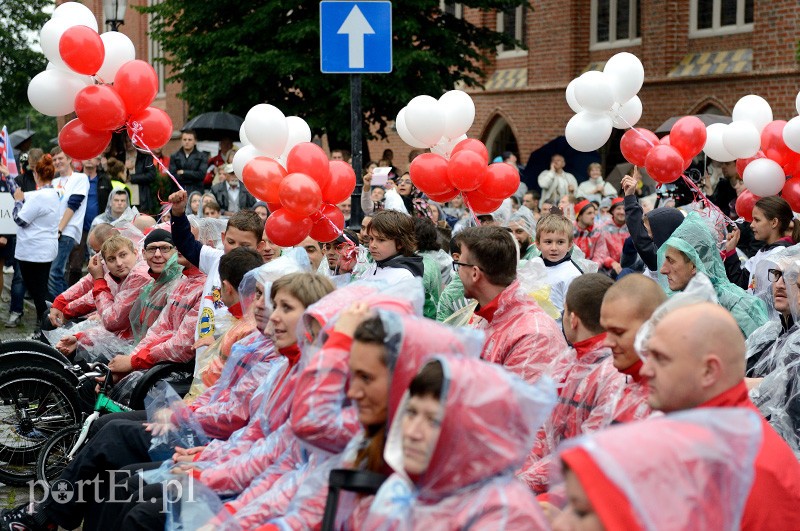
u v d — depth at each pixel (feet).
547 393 9.06
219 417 15.72
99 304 25.85
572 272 22.11
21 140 78.79
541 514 8.84
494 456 8.73
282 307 13.51
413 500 8.96
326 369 11.35
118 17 58.39
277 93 65.05
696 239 17.46
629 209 22.54
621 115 23.13
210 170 56.08
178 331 21.15
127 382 21.35
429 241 22.77
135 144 22.06
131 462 16.57
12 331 40.83
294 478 12.09
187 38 66.13
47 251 40.09
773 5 59.67
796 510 10.12
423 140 22.76
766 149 24.38
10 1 110.73
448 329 10.09
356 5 25.63
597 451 7.03
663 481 7.04
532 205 46.01
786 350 15.31
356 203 28.32
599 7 73.41
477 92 82.69
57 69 21.85
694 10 66.28
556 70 75.36
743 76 61.77
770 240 23.00
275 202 20.94
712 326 9.43
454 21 67.77
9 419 21.72
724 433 7.41
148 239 23.32
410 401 8.85
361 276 21.18
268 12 62.39
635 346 10.57
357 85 27.48
